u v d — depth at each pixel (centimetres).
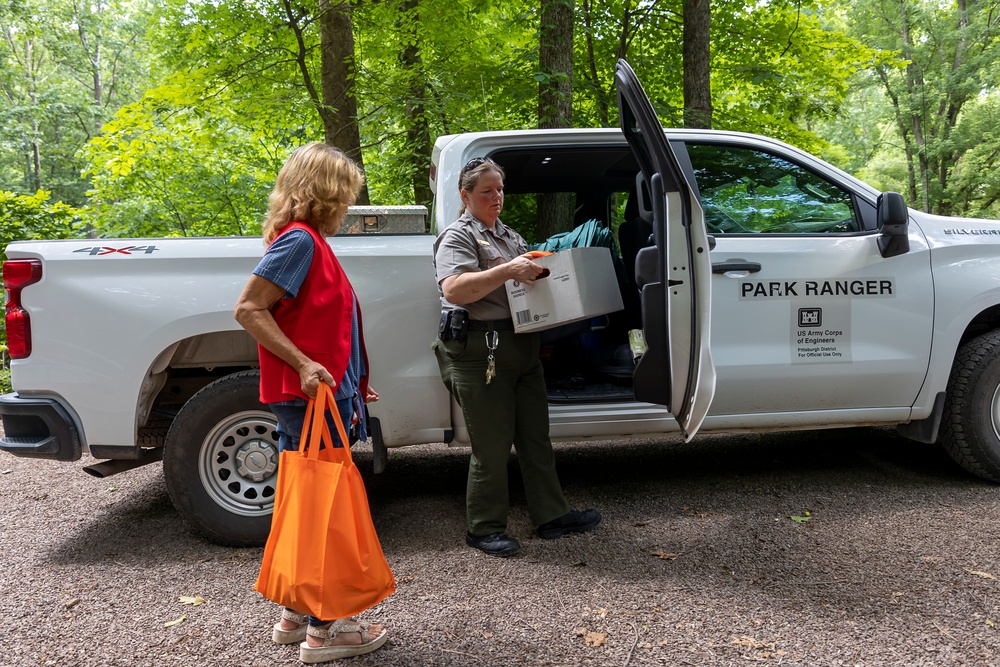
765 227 352
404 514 349
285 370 207
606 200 443
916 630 227
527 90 762
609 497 364
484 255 281
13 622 249
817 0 834
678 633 229
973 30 2144
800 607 244
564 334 350
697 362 273
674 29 861
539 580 271
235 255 312
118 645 232
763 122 896
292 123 904
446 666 214
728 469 406
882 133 2795
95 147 902
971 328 389
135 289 305
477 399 288
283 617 229
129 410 305
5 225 862
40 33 2517
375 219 328
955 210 2347
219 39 797
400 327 322
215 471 312
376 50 845
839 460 416
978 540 295
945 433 368
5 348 805
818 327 346
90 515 362
